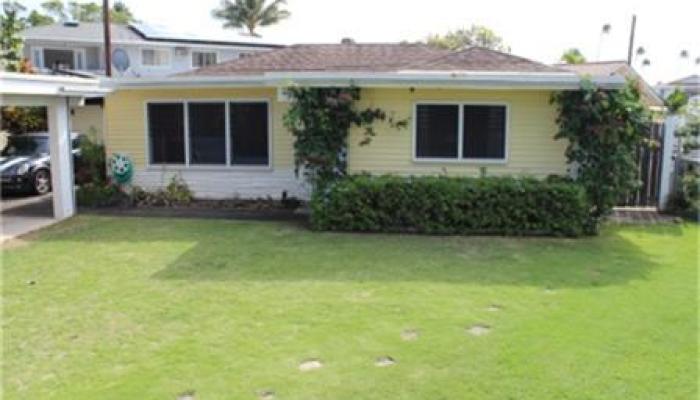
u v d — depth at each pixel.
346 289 6.61
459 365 4.59
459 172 10.89
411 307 5.97
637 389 4.18
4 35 18.28
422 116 10.79
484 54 12.63
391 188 9.76
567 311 5.83
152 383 4.36
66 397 4.17
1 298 6.43
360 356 4.78
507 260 7.95
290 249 8.60
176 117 12.98
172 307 6.06
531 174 10.73
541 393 4.13
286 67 14.49
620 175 9.78
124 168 13.12
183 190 13.00
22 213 11.91
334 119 10.54
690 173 11.23
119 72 30.81
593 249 8.63
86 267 7.71
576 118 9.91
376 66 14.34
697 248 8.69
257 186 12.97
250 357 4.79
